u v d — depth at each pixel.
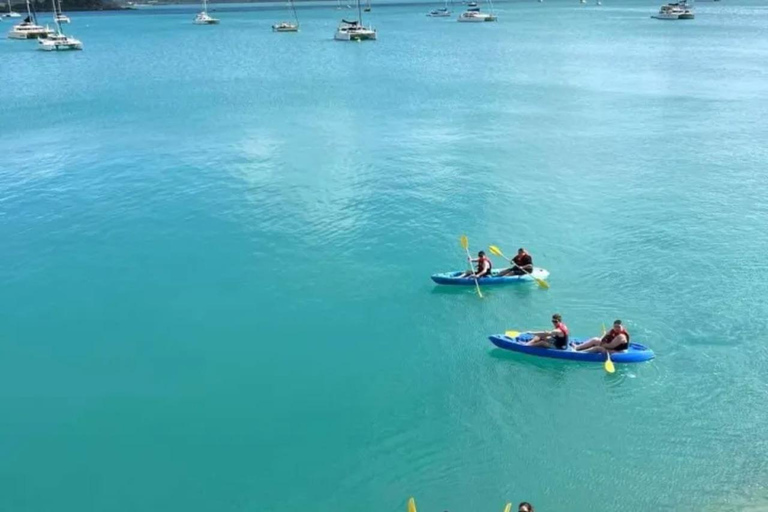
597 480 16.12
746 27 135.00
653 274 26.78
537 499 15.66
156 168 42.38
